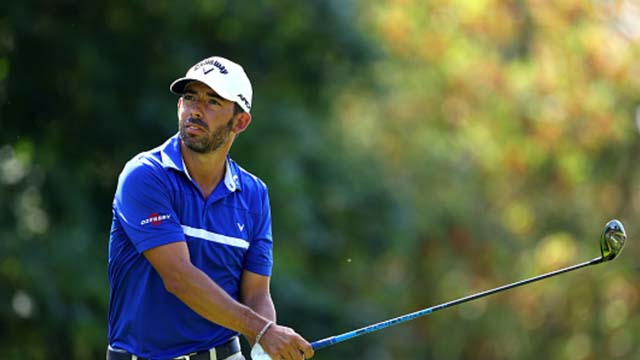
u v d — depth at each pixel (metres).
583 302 85.56
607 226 22.31
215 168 20.86
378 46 62.00
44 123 57.06
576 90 83.19
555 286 85.81
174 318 20.67
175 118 55.75
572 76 83.56
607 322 85.38
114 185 57.78
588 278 84.75
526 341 86.81
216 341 20.95
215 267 20.84
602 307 85.44
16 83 56.09
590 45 83.25
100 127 56.06
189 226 20.53
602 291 85.25
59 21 55.22
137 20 56.06
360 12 64.12
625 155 84.12
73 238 53.06
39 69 55.88
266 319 20.28
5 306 51.25
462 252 83.06
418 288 85.06
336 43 59.47
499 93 82.56
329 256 61.91
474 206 82.38
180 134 20.67
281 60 60.00
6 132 57.00
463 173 81.88
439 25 82.62
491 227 83.00
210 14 56.88
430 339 86.25
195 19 57.03
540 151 83.62
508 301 85.69
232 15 56.72
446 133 83.19
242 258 21.30
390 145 81.06
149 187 20.34
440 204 80.50
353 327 61.62
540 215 85.56
